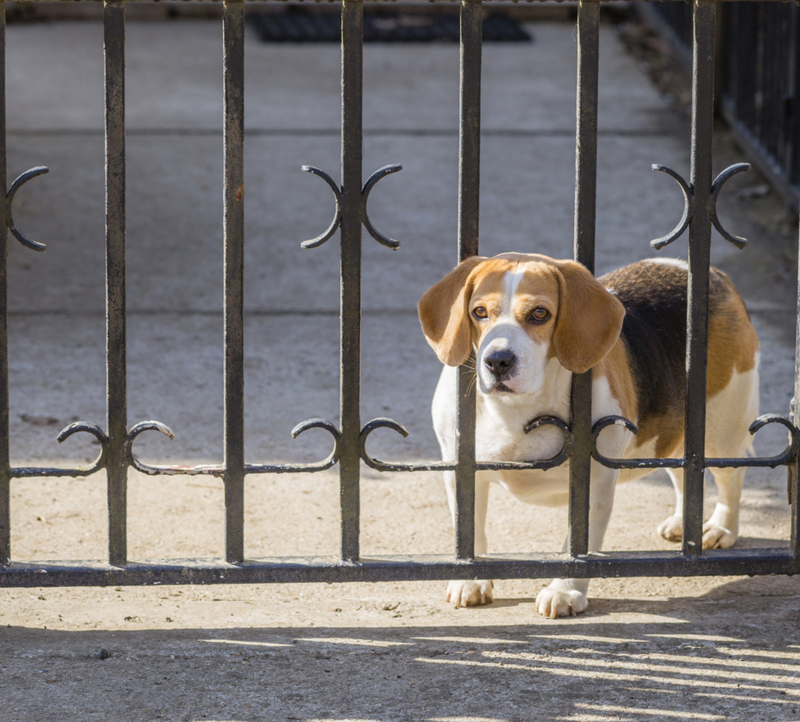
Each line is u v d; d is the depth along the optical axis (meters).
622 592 5.35
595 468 4.88
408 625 4.84
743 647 4.54
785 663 4.39
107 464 4.49
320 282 11.18
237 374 4.45
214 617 4.95
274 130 15.95
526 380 4.29
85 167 14.39
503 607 5.14
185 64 19.78
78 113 16.62
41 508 6.32
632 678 4.25
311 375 8.79
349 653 4.48
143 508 6.39
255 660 4.39
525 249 11.98
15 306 10.27
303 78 18.80
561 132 16.16
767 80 13.76
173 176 14.28
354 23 4.17
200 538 6.00
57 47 20.61
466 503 4.65
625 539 6.08
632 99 17.41
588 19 4.29
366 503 6.54
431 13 23.53
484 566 4.68
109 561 4.58
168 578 4.56
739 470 5.83
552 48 21.00
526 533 6.14
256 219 12.93
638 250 12.00
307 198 13.64
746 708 4.02
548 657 4.45
